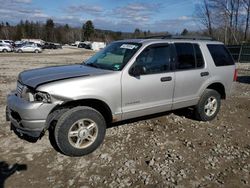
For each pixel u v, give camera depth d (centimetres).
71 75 454
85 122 454
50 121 433
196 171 417
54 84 421
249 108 786
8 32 11638
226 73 645
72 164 427
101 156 454
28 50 4522
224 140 538
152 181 388
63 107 447
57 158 443
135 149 482
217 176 405
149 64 517
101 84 455
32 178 388
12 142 497
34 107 411
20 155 450
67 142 436
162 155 464
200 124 620
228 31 4878
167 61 544
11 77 1299
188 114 675
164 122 620
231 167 432
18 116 436
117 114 485
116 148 484
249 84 1260
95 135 463
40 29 12900
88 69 497
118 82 473
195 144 513
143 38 568
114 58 523
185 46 579
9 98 466
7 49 4409
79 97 433
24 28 12331
